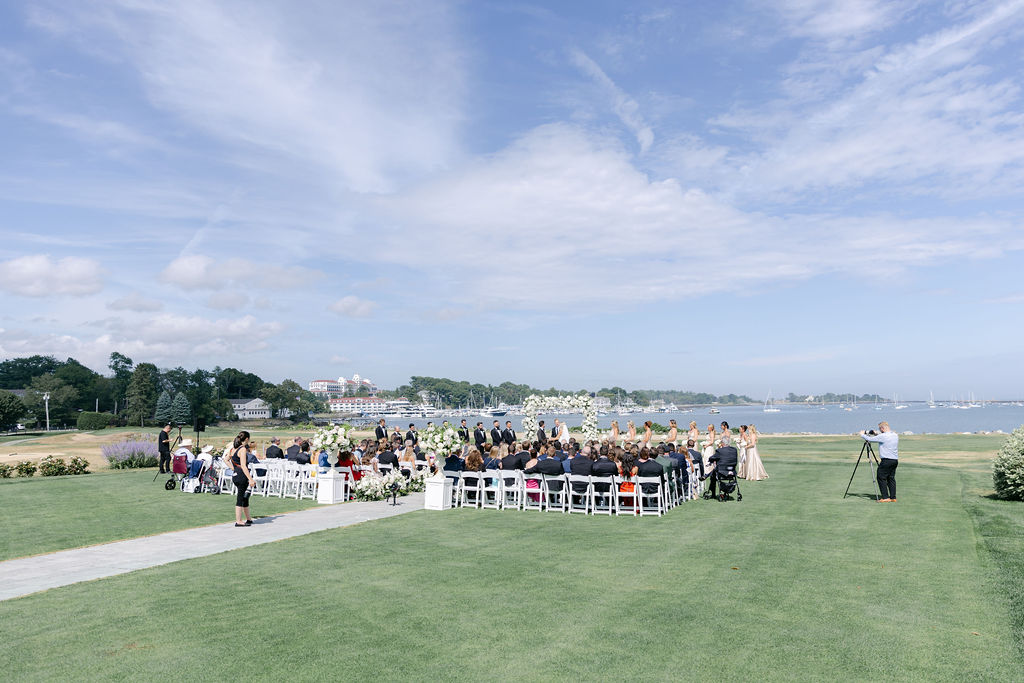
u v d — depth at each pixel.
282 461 18.17
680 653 5.96
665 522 12.91
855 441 39.81
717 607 7.29
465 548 10.61
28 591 8.30
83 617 7.17
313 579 8.70
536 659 5.86
